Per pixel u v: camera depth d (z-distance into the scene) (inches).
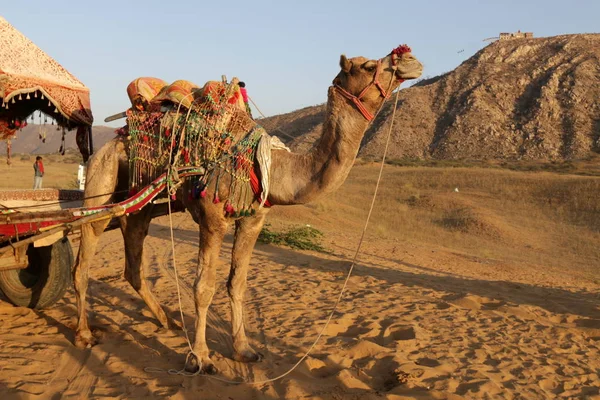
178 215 889.5
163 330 305.3
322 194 235.8
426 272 596.7
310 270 511.2
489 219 1285.7
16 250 296.5
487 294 458.9
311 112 5152.6
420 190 1744.6
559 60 5221.5
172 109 265.0
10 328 302.8
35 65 292.7
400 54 225.0
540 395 246.7
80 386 232.8
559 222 1360.7
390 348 292.2
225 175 241.8
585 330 355.6
